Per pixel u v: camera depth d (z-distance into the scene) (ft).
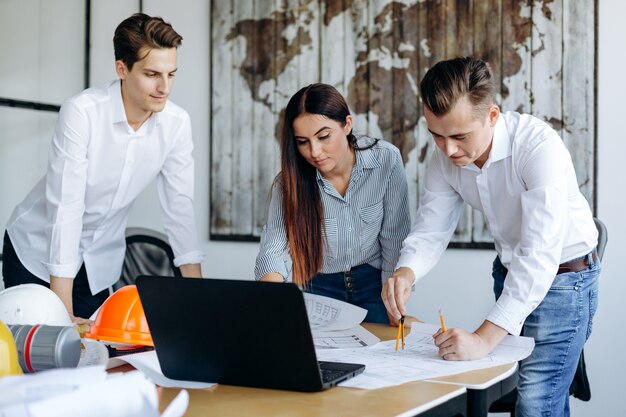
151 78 6.71
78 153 6.90
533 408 5.78
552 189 5.09
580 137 9.02
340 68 10.42
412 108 9.93
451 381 4.17
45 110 10.62
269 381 4.01
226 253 11.37
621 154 8.86
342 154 6.19
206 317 4.01
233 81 11.22
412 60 9.91
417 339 5.49
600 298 8.96
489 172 5.61
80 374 2.64
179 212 7.77
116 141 7.20
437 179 6.06
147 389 2.70
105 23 11.51
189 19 11.61
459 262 9.70
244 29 11.12
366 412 3.55
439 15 9.73
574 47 9.02
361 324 6.33
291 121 6.18
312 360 3.85
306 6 10.64
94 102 6.99
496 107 5.24
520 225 5.74
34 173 10.49
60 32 10.84
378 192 6.68
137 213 11.84
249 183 11.12
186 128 7.63
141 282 4.10
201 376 4.19
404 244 6.04
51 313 4.87
